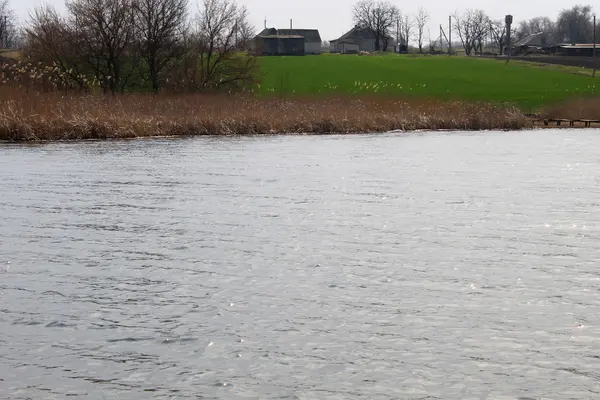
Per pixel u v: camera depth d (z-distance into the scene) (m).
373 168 25.73
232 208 18.36
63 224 16.53
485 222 16.94
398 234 15.74
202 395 8.44
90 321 10.57
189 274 12.78
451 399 8.35
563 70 91.19
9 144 32.72
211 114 39.97
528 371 9.02
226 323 10.49
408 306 11.20
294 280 12.45
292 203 19.02
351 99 47.91
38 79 43.16
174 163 26.75
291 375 8.91
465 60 102.19
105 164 26.34
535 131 43.69
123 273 12.83
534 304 11.30
